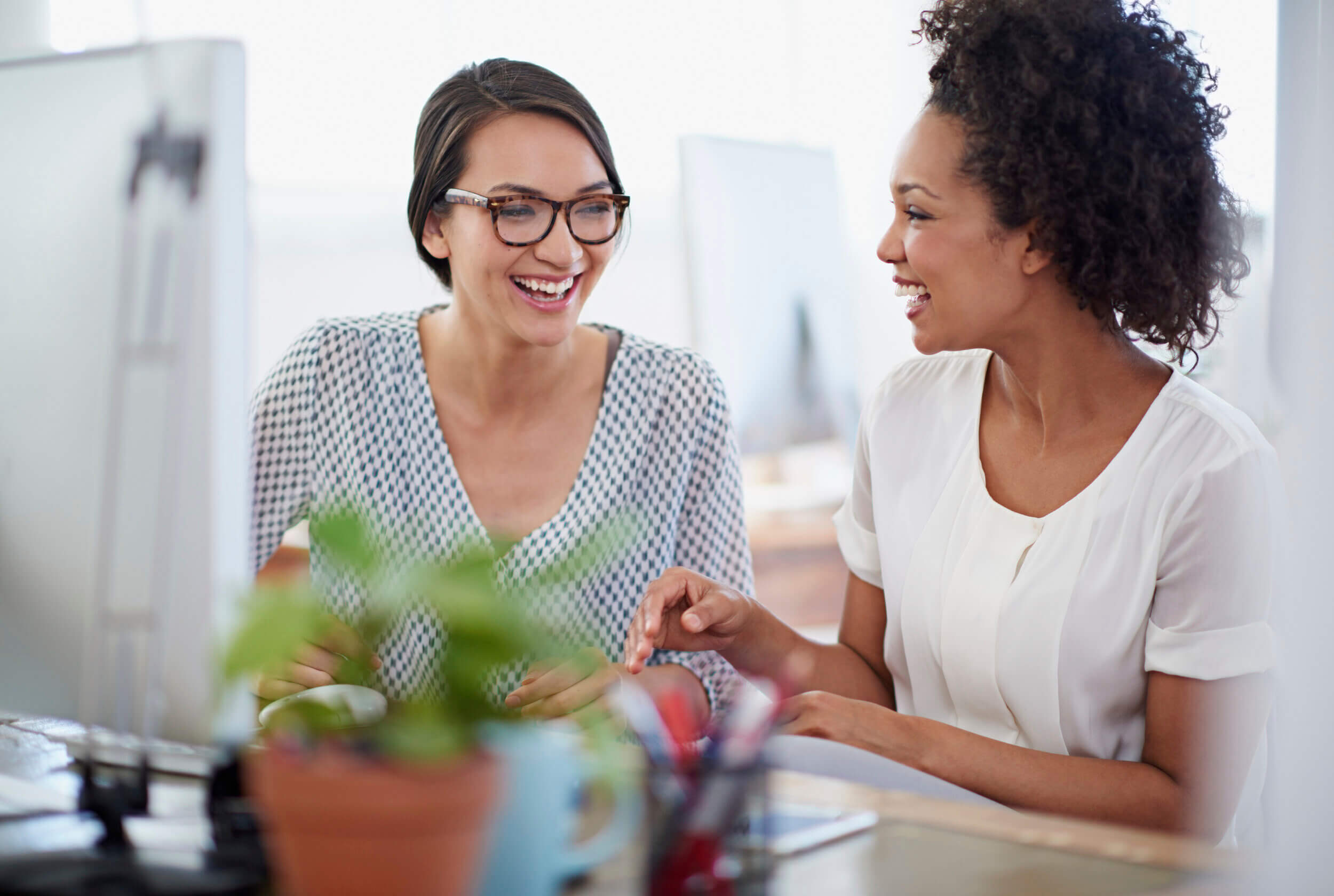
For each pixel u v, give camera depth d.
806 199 4.11
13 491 0.85
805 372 4.08
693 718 0.71
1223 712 1.22
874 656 1.54
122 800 0.75
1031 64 1.22
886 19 4.20
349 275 3.50
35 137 0.82
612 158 1.53
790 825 0.78
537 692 1.12
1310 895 0.77
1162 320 1.29
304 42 3.39
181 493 0.75
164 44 0.74
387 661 1.38
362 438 1.55
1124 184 1.23
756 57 4.21
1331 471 0.93
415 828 0.53
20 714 1.11
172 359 0.73
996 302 1.29
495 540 0.61
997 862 0.73
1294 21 1.92
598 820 0.76
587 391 1.60
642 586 1.56
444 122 1.50
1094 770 1.20
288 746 0.56
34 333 0.82
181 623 0.76
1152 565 1.26
